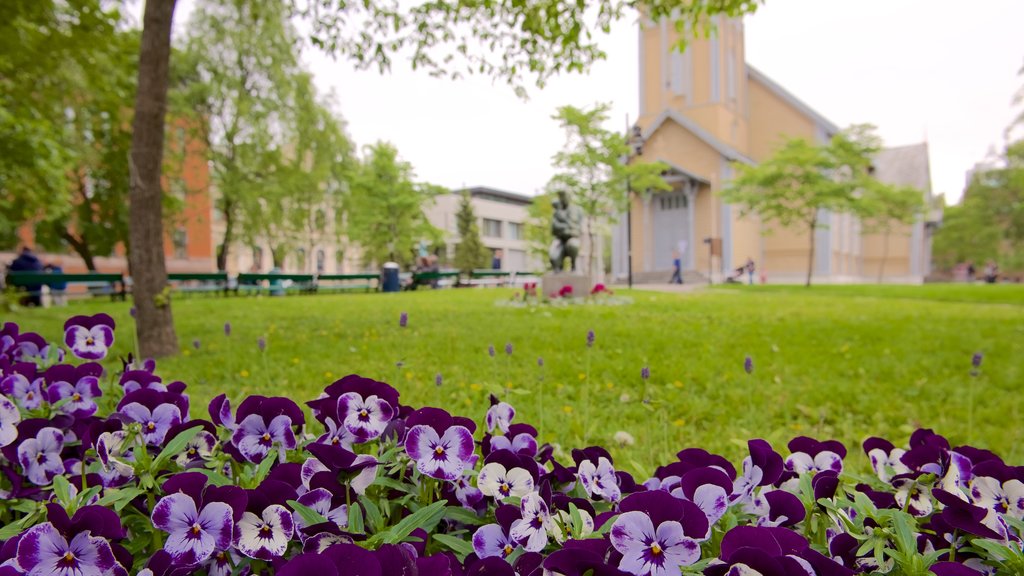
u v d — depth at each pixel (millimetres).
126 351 6449
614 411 4375
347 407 1454
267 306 14047
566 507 1402
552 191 30125
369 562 945
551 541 1269
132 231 6469
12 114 10625
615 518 1191
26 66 9094
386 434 1517
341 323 9797
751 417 4082
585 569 1026
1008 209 55969
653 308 13438
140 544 1306
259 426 1512
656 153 40562
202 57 25750
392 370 5547
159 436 1627
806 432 3965
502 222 71125
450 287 31000
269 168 27766
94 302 16344
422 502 1407
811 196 28781
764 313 11930
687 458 1563
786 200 30766
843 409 4527
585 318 10781
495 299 17594
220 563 1230
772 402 4656
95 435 1581
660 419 4090
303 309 13070
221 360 6148
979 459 1587
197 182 31031
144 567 1215
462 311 12422
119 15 8891
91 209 22734
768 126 44344
